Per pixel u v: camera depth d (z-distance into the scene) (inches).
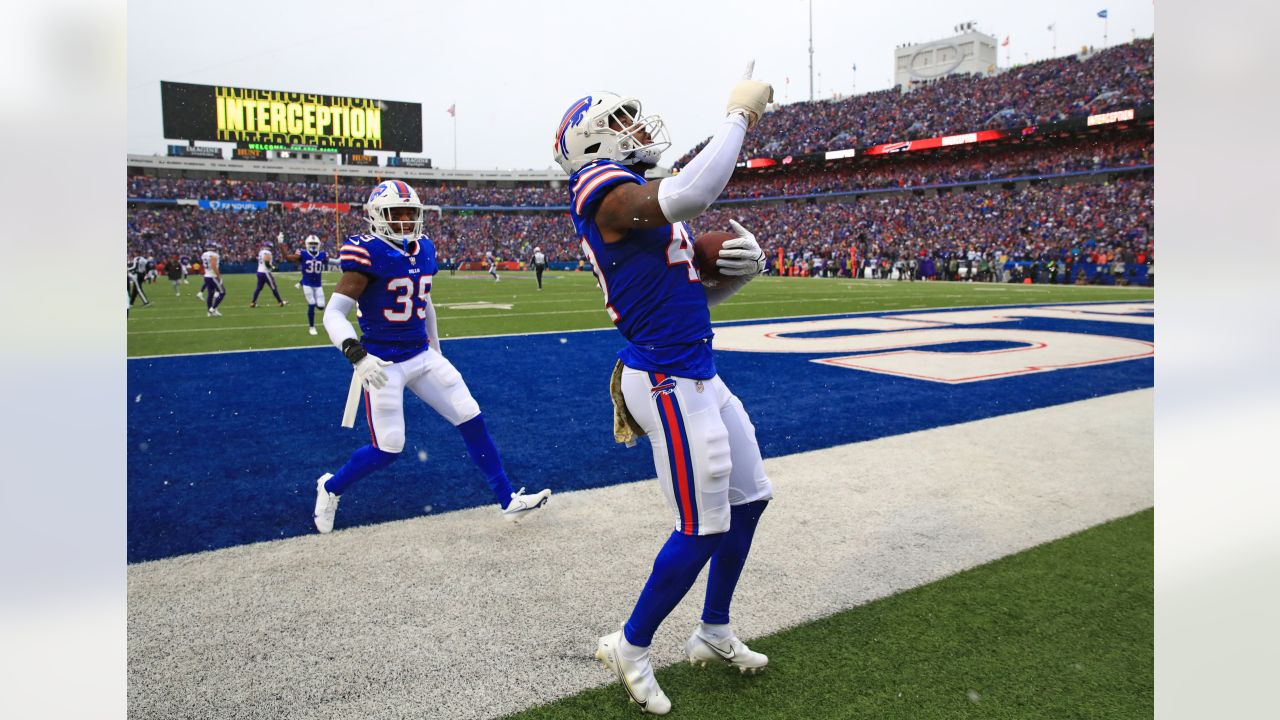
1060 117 1446.9
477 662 92.4
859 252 1398.9
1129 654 93.4
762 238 1672.0
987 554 124.5
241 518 143.7
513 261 1991.9
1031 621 102.0
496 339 420.8
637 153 87.8
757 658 89.4
